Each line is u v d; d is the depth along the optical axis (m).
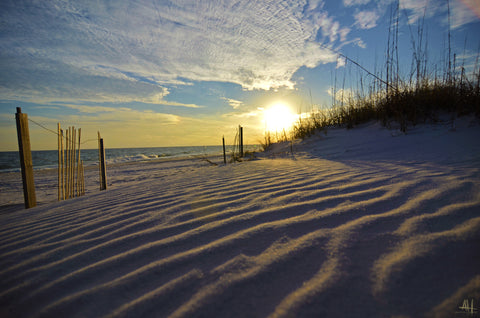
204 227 1.23
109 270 0.94
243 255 0.93
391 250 0.85
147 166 14.38
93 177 10.16
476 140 2.53
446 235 0.88
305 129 6.83
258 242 1.01
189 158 20.08
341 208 1.25
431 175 1.61
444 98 3.90
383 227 1.00
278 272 0.81
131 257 1.02
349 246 0.90
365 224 1.05
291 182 1.99
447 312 0.59
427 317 0.59
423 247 0.83
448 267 0.73
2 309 0.79
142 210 1.67
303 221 1.16
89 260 1.04
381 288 0.69
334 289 0.71
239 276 0.81
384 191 1.42
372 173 1.94
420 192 1.32
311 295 0.69
